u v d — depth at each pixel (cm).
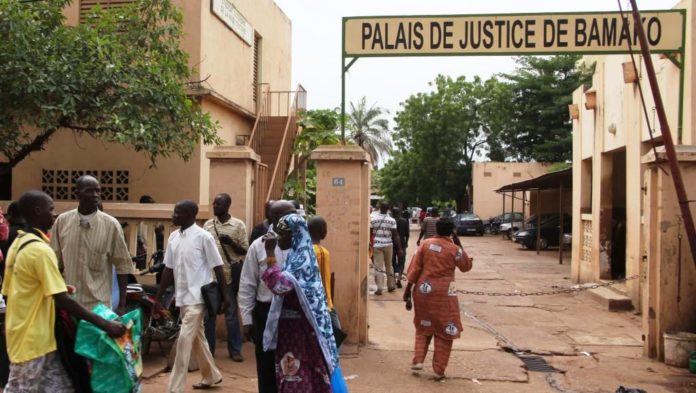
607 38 752
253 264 507
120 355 389
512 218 3077
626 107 1189
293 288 433
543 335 883
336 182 763
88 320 381
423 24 776
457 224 3450
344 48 787
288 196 1366
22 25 853
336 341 536
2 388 495
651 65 646
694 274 719
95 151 1266
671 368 695
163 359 687
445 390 606
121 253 481
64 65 880
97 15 1060
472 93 4034
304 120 1516
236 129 1487
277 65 1855
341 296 761
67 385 386
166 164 1252
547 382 642
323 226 548
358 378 641
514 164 3781
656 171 734
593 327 946
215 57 1334
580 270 1470
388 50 780
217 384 587
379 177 5184
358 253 762
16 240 382
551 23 758
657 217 734
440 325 635
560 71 3447
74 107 904
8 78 858
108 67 915
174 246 568
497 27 766
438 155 3984
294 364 438
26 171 1278
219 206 683
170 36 1081
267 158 1484
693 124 916
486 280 1526
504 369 685
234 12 1445
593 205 1377
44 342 372
